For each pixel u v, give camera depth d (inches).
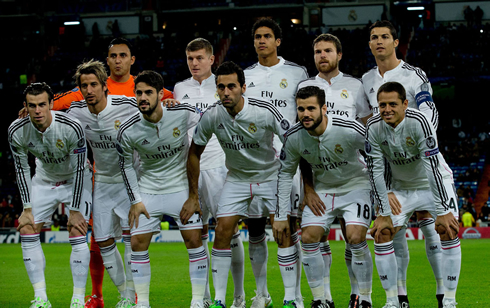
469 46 1042.1
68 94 237.0
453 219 187.0
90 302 223.1
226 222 204.4
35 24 1216.8
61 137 202.7
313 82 227.6
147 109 189.8
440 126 1000.9
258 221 216.7
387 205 192.2
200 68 242.7
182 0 1196.5
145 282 201.2
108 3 1216.8
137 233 201.5
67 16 1209.4
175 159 205.6
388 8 1138.0
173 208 204.7
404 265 212.1
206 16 1215.6
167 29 1225.4
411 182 204.7
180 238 728.3
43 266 211.2
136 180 204.2
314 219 197.3
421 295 250.8
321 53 219.1
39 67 1146.7
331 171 197.2
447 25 1131.3
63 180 216.4
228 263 204.1
